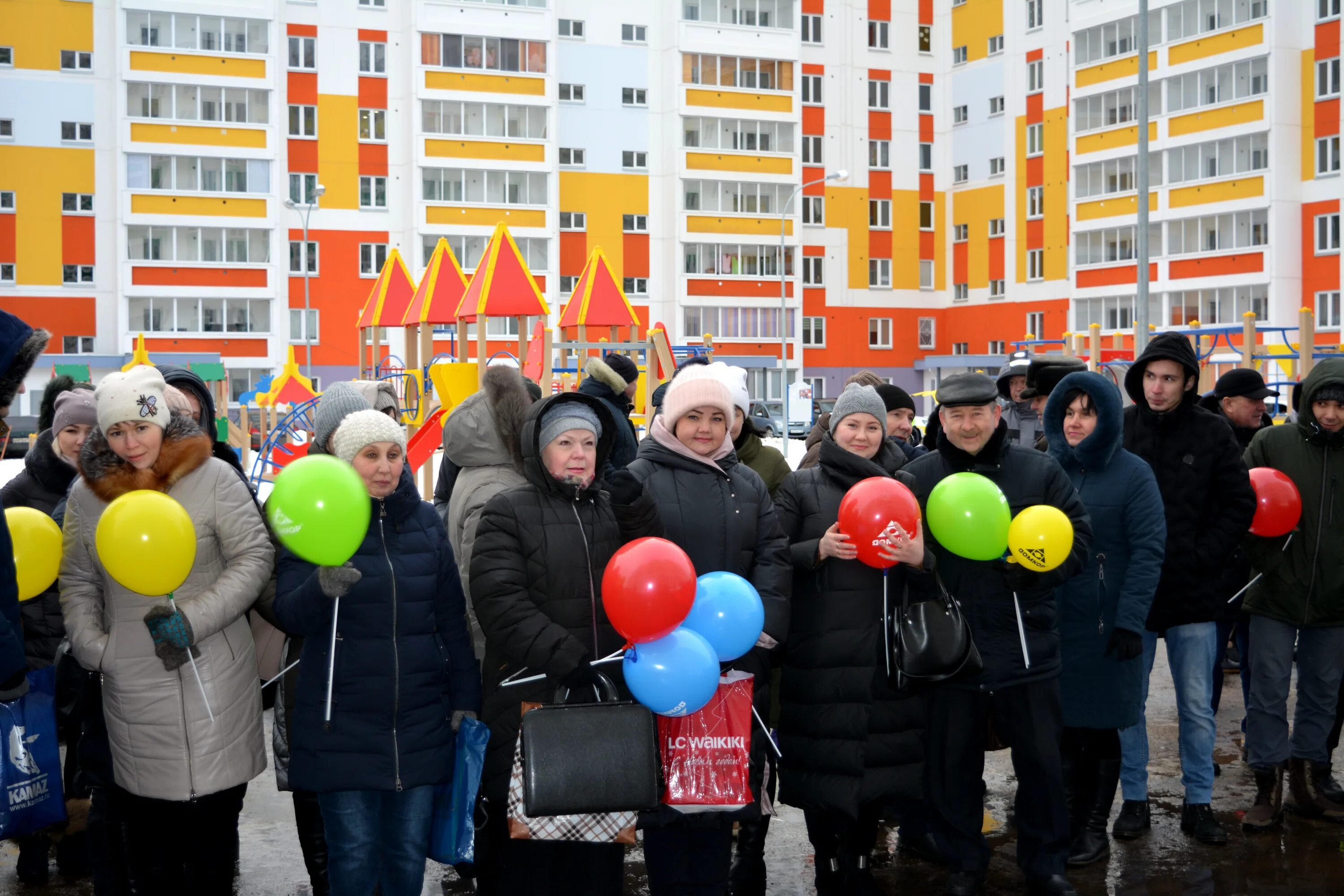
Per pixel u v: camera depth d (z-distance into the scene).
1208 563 5.18
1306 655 5.43
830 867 4.55
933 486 4.75
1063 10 42.38
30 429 28.58
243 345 39.28
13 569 3.06
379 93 40.44
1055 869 4.48
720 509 4.24
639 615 3.64
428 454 13.98
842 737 4.35
